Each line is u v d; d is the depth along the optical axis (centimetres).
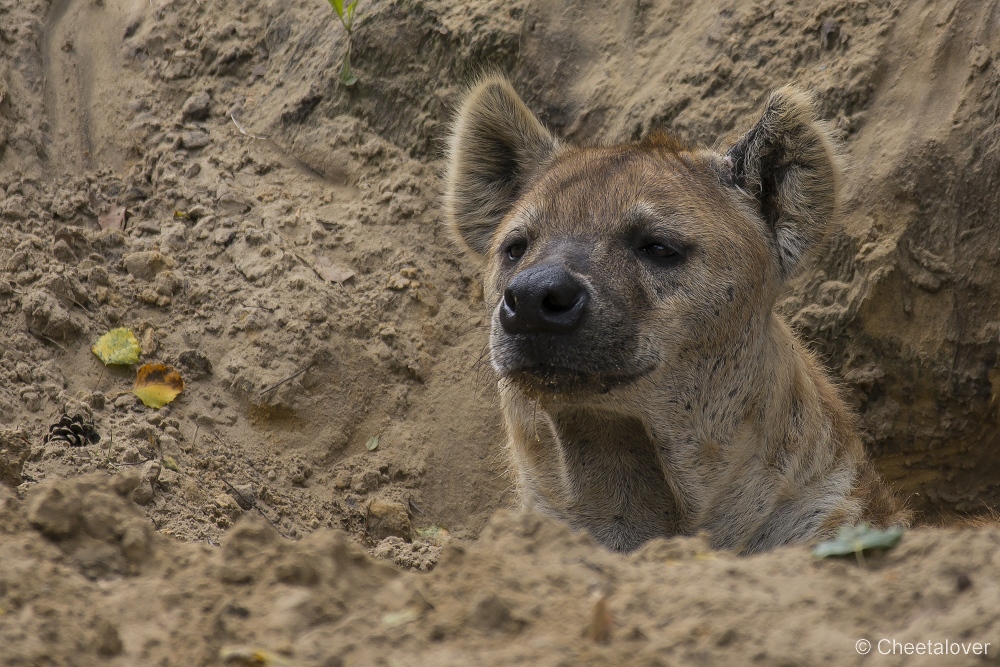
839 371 1141
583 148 936
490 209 981
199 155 1327
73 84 1380
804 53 1170
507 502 1125
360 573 521
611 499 867
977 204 1074
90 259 1179
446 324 1236
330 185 1323
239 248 1228
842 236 1120
